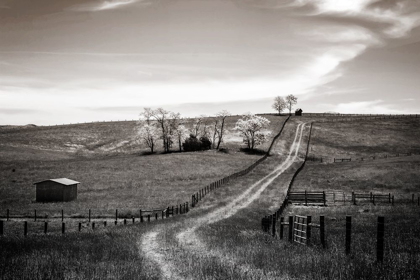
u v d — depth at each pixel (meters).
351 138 136.62
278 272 12.68
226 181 73.44
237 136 143.25
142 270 13.53
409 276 11.74
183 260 15.27
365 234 23.39
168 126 129.50
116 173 86.75
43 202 60.50
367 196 58.56
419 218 34.62
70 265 14.49
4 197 64.69
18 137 147.38
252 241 20.23
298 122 168.00
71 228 36.25
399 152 117.50
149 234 25.44
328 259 14.26
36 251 17.42
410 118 163.38
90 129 165.50
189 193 63.59
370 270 12.37
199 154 112.44
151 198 60.53
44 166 95.19
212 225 30.31
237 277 12.11
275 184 71.12
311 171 87.19
